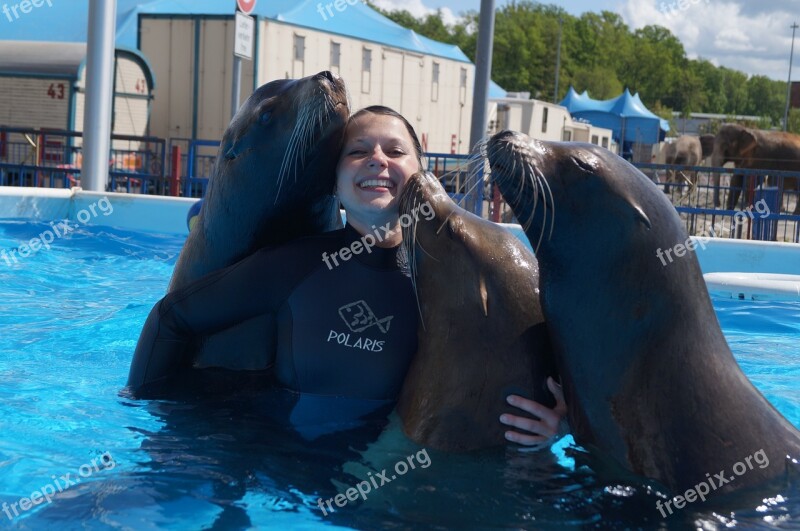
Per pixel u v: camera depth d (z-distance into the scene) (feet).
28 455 11.25
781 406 14.73
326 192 13.50
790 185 72.28
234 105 37.78
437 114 78.89
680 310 10.43
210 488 10.18
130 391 13.48
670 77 379.35
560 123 102.27
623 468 10.44
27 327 19.58
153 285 25.58
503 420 10.94
